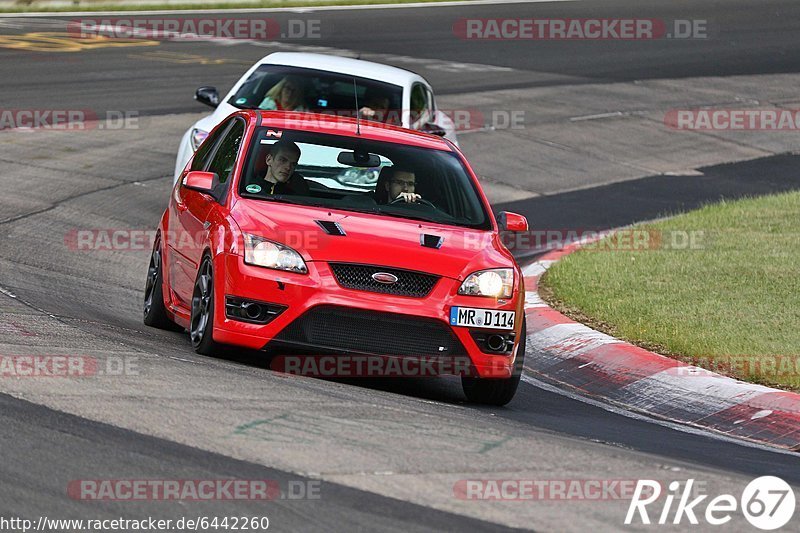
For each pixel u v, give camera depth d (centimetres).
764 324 3209
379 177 2742
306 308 2402
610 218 5219
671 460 2088
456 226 2680
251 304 2423
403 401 2336
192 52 8444
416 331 2434
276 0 11488
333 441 1908
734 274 3778
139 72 7494
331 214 2577
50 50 8119
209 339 2492
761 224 4628
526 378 2978
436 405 2373
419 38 9638
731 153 6869
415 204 2708
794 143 7188
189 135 4119
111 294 3347
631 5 11912
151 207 4669
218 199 2678
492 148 6406
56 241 3928
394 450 1891
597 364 2992
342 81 4341
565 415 2569
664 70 8906
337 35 9594
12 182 4738
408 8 11375
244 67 7894
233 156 2798
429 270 2461
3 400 1984
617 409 2720
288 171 2700
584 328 3209
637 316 3309
